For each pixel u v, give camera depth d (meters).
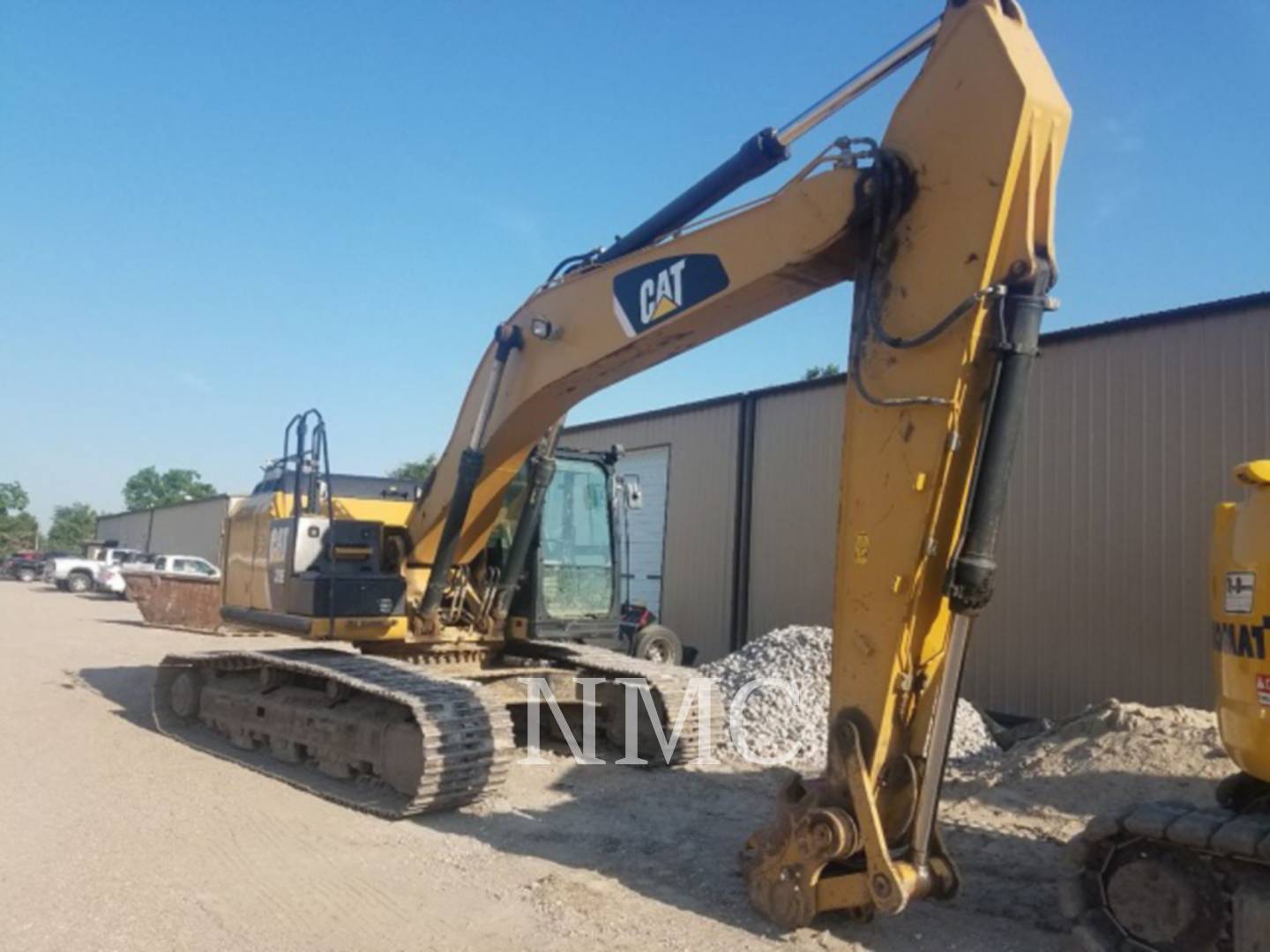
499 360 7.38
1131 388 11.51
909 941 4.98
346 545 8.98
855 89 5.21
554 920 5.15
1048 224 4.54
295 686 9.26
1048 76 4.64
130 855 6.03
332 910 5.25
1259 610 4.29
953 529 4.67
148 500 100.69
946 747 4.61
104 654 17.08
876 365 4.83
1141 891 4.48
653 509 19.28
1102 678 11.48
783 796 5.11
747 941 4.91
